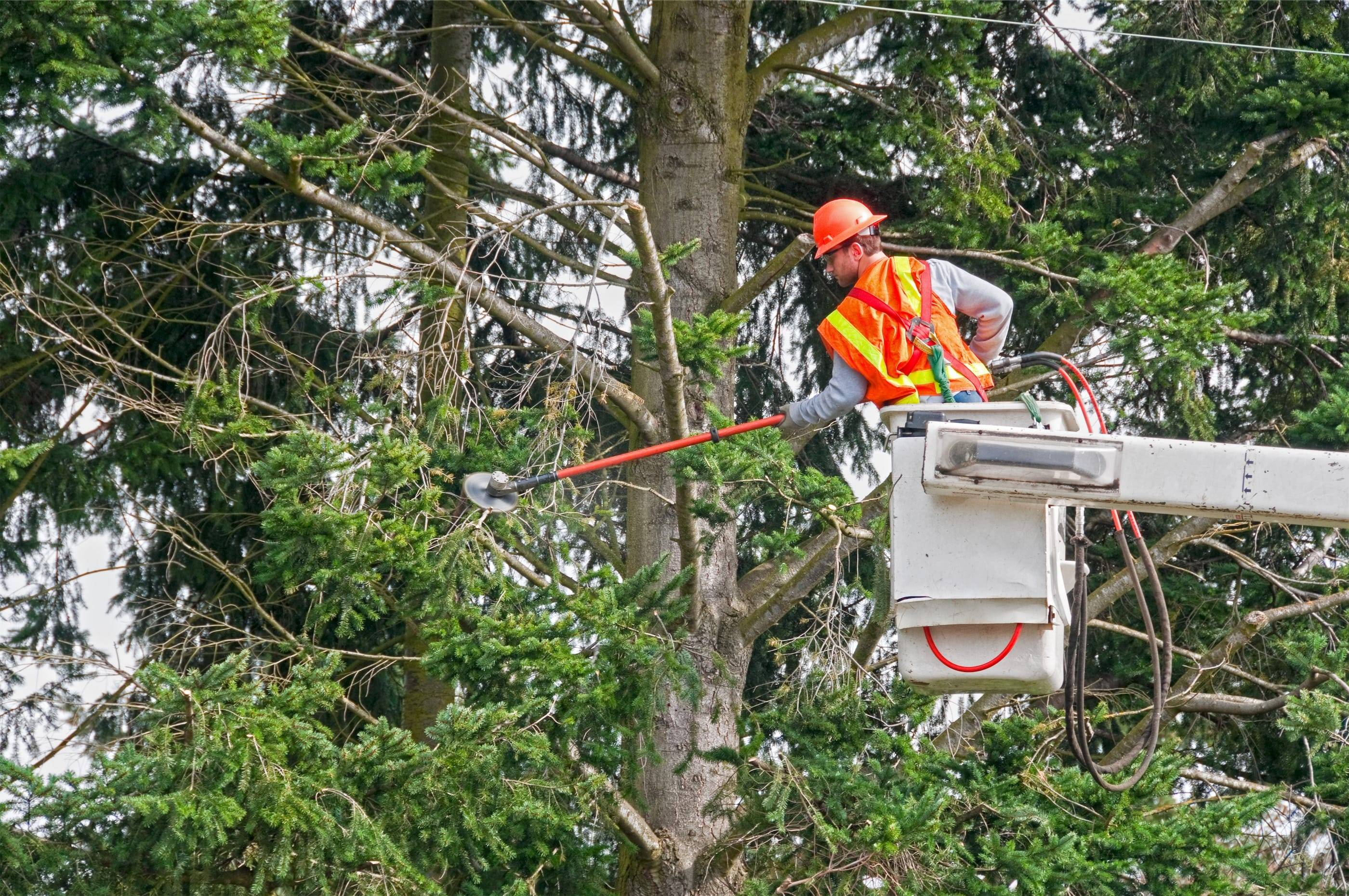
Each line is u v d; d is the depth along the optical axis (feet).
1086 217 141.69
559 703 98.07
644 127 138.31
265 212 145.48
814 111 156.56
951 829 102.37
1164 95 147.54
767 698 157.69
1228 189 133.18
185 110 106.22
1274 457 57.36
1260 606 148.87
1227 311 136.26
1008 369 72.33
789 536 99.14
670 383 90.02
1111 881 97.30
